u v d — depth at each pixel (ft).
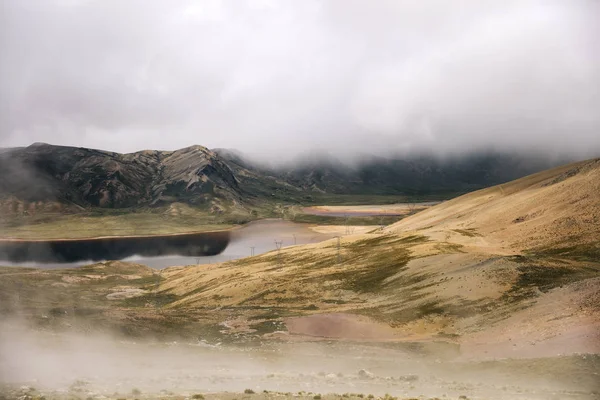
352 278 345.92
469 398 95.45
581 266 259.39
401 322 235.40
